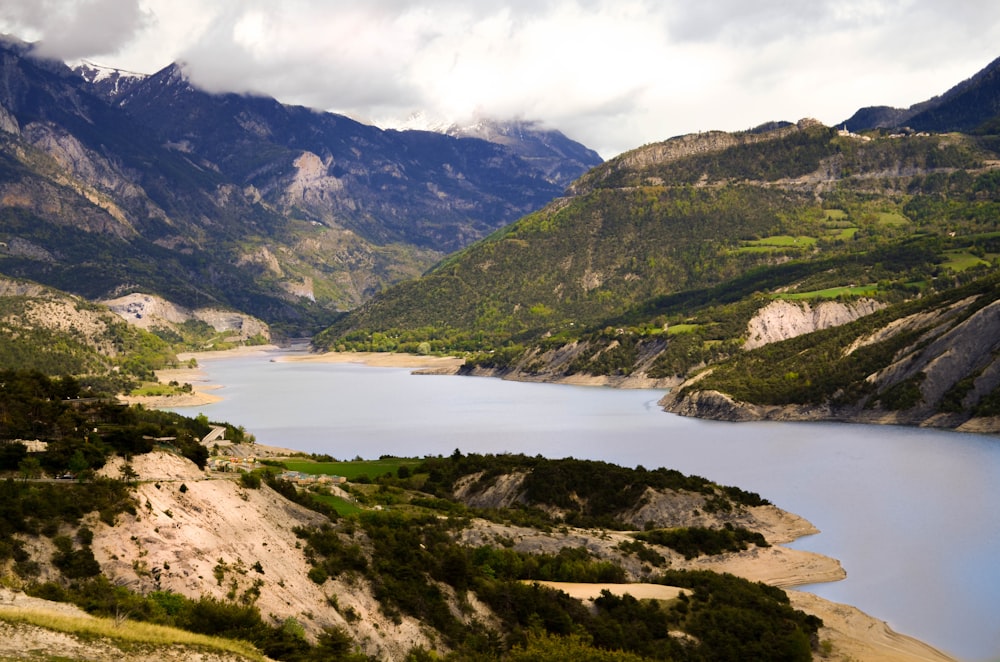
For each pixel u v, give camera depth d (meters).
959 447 194.75
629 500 135.62
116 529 70.00
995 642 90.50
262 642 62.84
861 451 192.75
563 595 87.75
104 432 87.06
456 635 77.50
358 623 74.00
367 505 113.06
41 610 55.88
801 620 91.12
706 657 82.19
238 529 77.19
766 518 132.25
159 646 55.19
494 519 119.06
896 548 120.56
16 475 74.31
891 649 87.88
